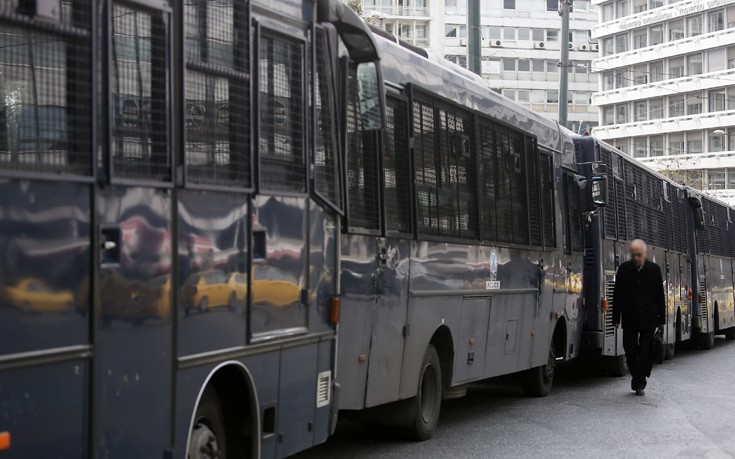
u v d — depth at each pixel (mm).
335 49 8461
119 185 5492
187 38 6195
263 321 7094
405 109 10328
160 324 5867
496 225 13156
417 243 10508
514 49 112875
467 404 15164
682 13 98250
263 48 7172
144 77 5734
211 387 6738
